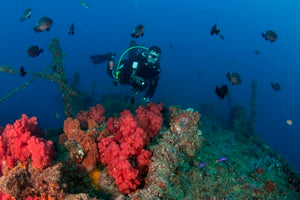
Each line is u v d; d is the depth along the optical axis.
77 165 3.66
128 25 89.25
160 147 3.59
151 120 4.30
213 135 6.58
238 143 6.55
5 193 3.10
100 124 5.20
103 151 3.72
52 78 6.18
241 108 12.34
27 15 6.49
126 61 6.78
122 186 3.36
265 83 40.81
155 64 6.55
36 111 17.34
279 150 20.91
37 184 3.23
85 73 31.08
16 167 3.43
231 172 4.36
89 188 3.56
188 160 4.06
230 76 6.68
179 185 3.52
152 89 6.90
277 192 4.36
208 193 3.68
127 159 3.52
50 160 3.44
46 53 45.25
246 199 3.89
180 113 4.40
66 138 4.36
